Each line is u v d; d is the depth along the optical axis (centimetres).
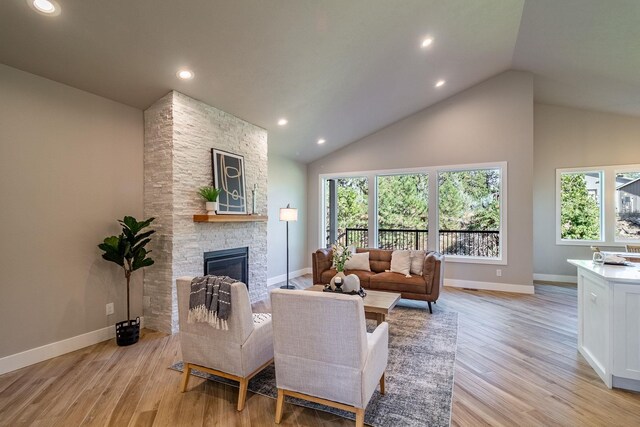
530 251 530
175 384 246
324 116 518
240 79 361
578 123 595
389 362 281
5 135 263
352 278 355
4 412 209
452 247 596
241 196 448
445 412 209
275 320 195
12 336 267
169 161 352
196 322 226
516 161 540
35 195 282
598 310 260
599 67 440
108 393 233
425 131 606
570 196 605
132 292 359
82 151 317
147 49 285
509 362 282
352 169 672
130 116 360
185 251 365
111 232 341
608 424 198
